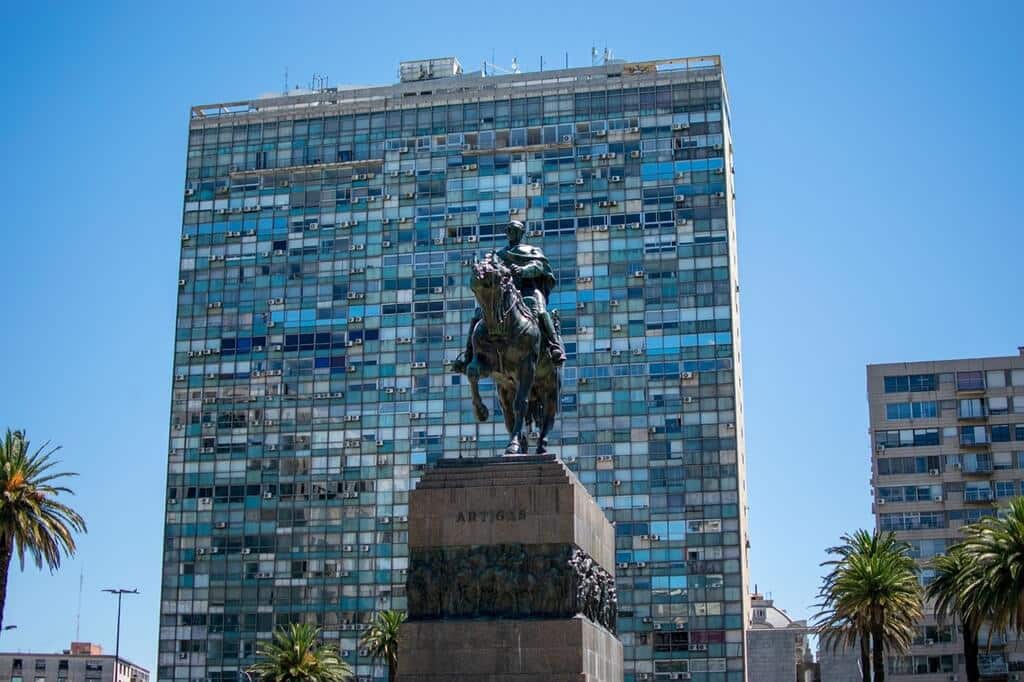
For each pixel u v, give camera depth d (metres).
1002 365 139.00
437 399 135.88
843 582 87.06
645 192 136.25
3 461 76.19
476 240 138.38
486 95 141.75
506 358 47.19
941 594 86.50
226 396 139.88
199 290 142.50
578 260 135.62
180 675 135.00
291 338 139.88
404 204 140.62
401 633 43.75
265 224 142.88
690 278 133.62
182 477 139.12
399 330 137.88
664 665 126.75
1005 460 136.88
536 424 49.22
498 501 44.56
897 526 137.38
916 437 139.12
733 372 131.12
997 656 129.75
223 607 135.88
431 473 45.34
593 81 140.00
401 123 142.75
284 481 137.25
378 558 134.25
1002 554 71.31
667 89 138.50
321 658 114.12
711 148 136.25
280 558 135.88
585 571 45.12
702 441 130.50
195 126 146.62
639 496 130.25
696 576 128.12
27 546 76.88
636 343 133.00
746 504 138.62
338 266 140.50
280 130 144.88
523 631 43.28
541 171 138.62
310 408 138.12
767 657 132.25
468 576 44.12
